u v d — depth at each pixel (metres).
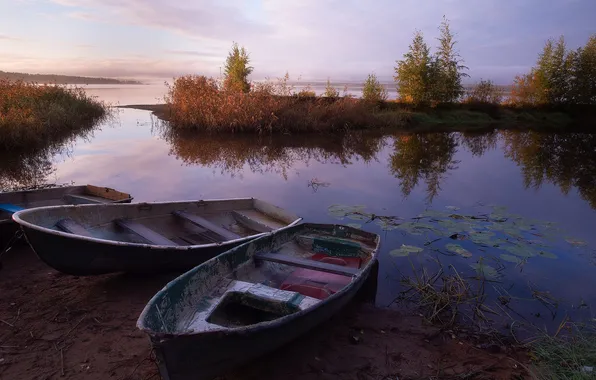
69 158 10.98
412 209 7.55
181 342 2.49
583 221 7.14
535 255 5.49
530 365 3.46
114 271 4.25
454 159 12.96
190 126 16.45
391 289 4.70
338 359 3.46
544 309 4.34
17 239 5.01
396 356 3.52
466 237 6.15
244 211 6.28
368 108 21.09
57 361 3.21
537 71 27.12
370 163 11.78
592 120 25.86
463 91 25.47
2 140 11.35
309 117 16.97
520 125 23.73
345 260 4.65
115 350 3.38
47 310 3.91
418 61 23.66
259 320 3.58
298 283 4.15
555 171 11.46
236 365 2.88
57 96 17.89
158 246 4.16
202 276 3.58
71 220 4.56
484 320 4.13
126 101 32.50
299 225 5.25
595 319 4.10
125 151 12.12
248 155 12.22
